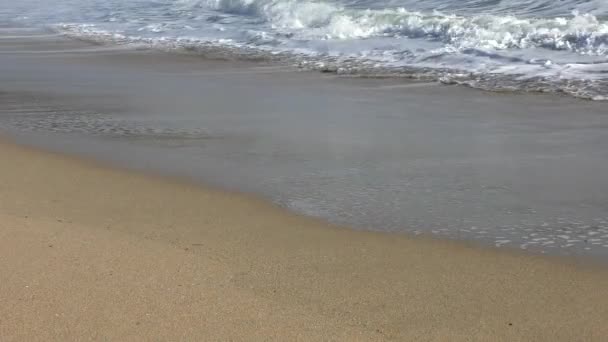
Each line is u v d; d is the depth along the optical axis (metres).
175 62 12.09
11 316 3.17
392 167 5.88
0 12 20.94
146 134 7.22
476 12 14.36
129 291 3.44
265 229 4.48
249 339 3.01
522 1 15.00
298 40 13.52
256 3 17.47
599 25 11.52
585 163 5.87
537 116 7.56
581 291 3.54
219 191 5.33
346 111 8.06
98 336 3.01
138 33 15.82
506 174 5.63
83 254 3.91
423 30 12.91
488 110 7.91
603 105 7.92
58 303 3.29
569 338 3.08
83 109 8.52
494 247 4.16
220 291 3.47
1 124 7.82
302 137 6.94
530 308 3.35
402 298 3.45
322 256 4.00
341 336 3.06
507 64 10.34
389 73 10.27
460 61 10.77
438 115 7.76
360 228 4.50
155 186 5.48
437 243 4.23
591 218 4.64
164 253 3.98
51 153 6.54
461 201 5.03
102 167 6.04
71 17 19.28
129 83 10.24
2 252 3.91
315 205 4.98
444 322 3.21
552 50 10.92
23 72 11.39
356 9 15.65
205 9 19.30
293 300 3.40
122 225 4.52
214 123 7.64
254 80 10.20
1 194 5.25
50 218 4.63
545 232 4.41
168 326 3.10
